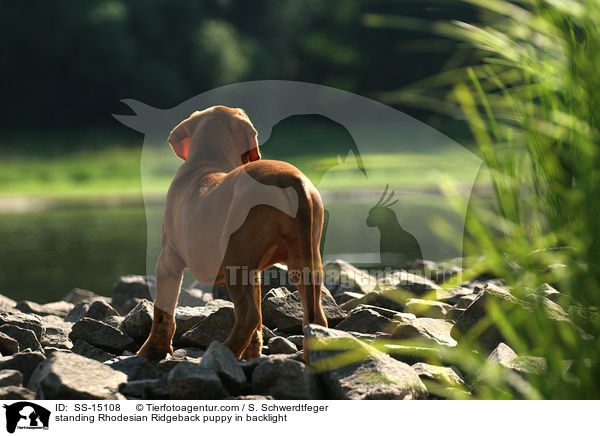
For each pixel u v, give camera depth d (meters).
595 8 3.15
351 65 41.09
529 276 3.46
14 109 47.84
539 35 3.46
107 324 4.80
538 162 3.79
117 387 3.49
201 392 3.45
